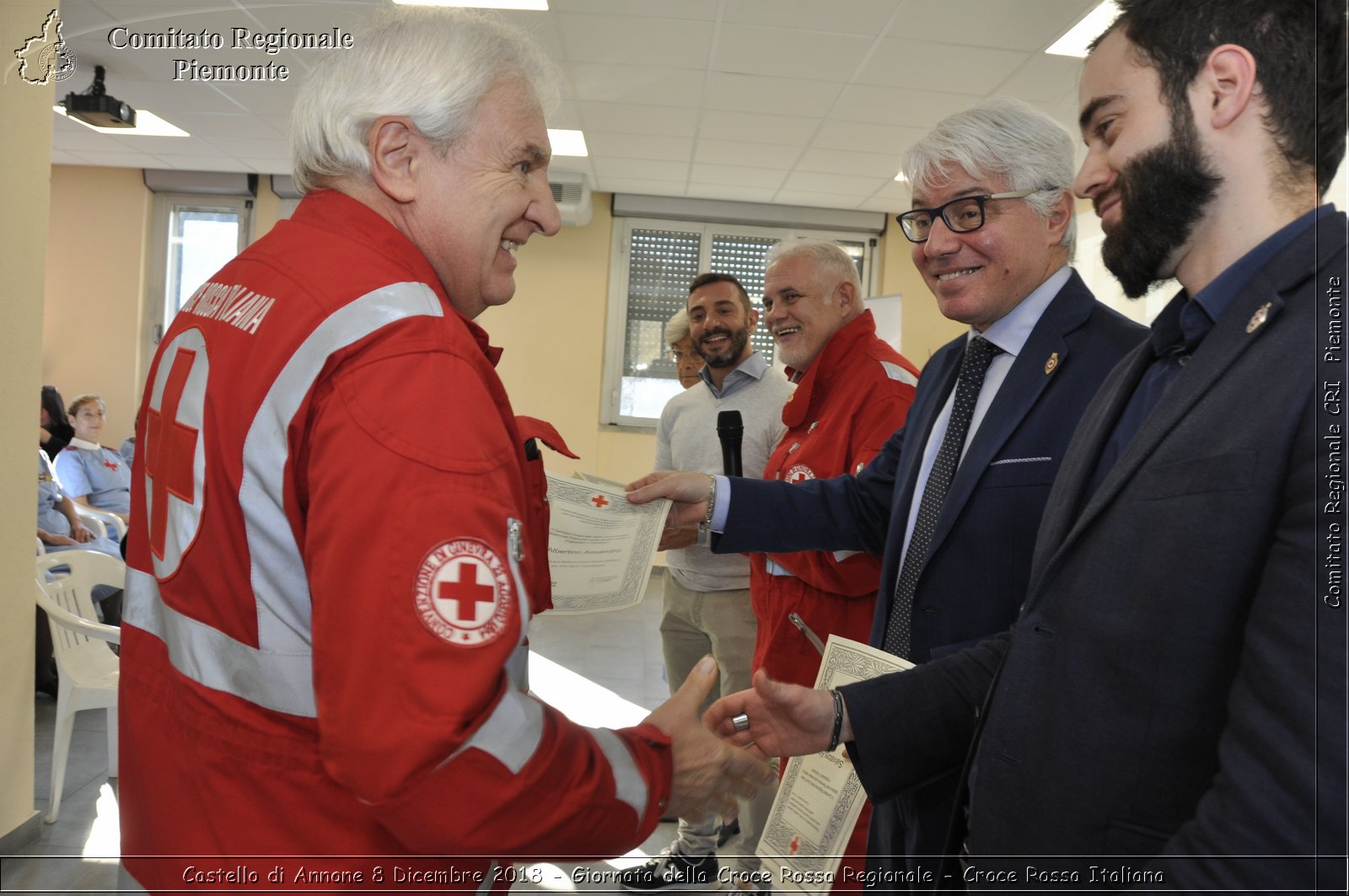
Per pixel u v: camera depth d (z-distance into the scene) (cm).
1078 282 125
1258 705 56
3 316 240
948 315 128
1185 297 80
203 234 764
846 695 98
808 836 106
